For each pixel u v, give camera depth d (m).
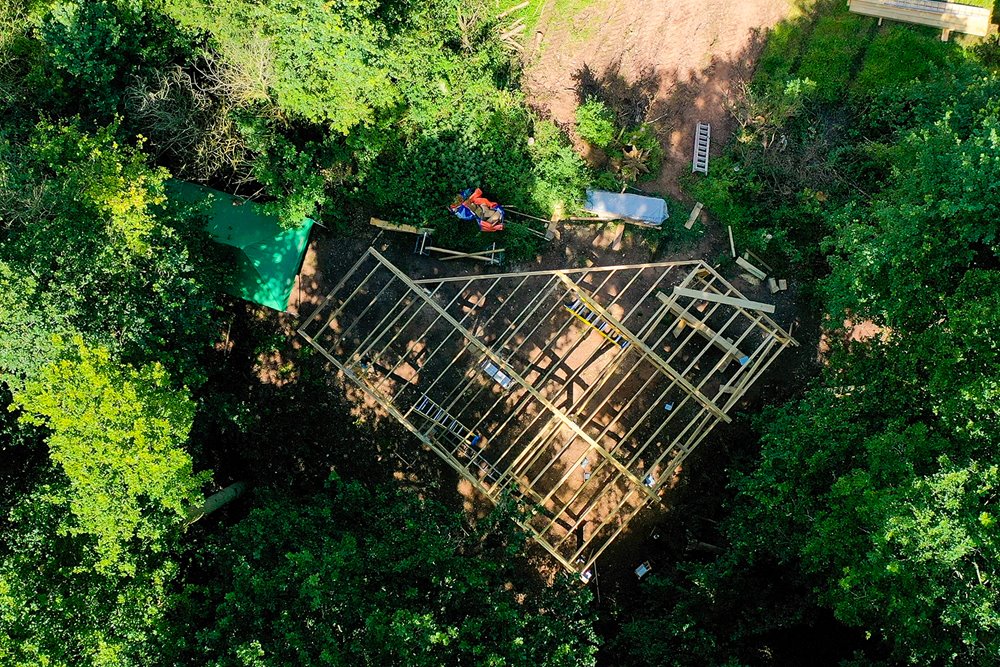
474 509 24.30
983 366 16.33
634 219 24.03
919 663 16.84
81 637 16.98
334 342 24.62
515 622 17.94
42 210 18.22
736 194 24.03
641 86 24.64
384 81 21.70
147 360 19.25
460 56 23.28
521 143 23.91
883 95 23.16
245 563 17.84
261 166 21.80
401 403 24.48
